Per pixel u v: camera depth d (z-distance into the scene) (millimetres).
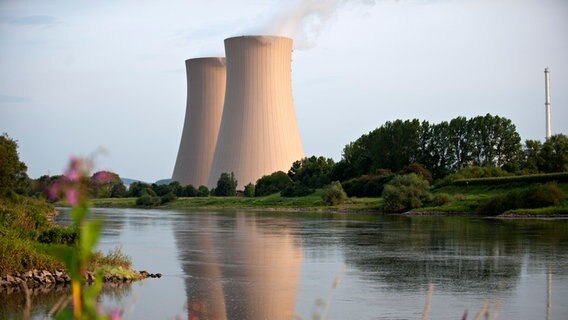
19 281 19953
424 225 49250
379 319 16438
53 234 25969
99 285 3361
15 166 53062
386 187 71500
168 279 22406
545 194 58562
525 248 31688
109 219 61125
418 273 23844
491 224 49156
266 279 22547
